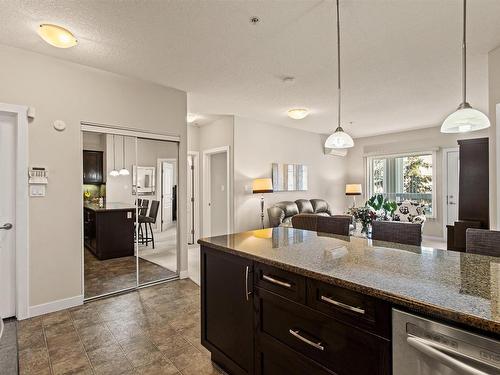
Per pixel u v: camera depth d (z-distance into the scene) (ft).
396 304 3.21
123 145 10.75
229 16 7.01
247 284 5.28
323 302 4.01
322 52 8.90
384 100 13.91
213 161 19.84
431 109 15.46
